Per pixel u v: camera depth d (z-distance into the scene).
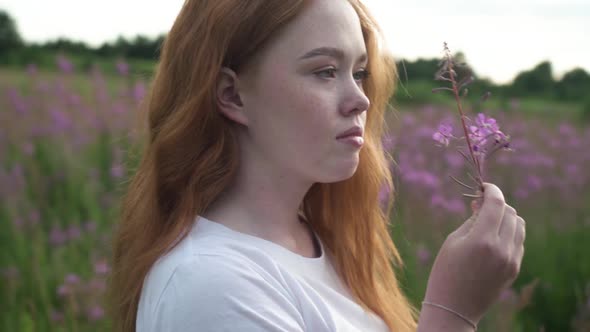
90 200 5.00
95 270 3.57
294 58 1.20
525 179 4.88
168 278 1.11
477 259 1.16
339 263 1.52
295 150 1.22
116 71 7.64
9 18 12.29
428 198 3.97
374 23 1.54
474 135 1.25
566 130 6.30
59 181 5.52
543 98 8.97
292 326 1.08
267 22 1.20
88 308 3.32
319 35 1.20
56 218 4.73
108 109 6.25
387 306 1.55
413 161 4.71
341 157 1.22
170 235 1.22
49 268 3.99
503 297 2.91
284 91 1.20
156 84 1.38
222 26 1.24
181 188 1.30
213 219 1.27
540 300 3.70
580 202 4.98
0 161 5.70
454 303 1.17
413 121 5.83
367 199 1.58
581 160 5.63
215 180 1.28
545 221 4.73
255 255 1.16
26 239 4.52
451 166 4.57
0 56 11.56
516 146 5.19
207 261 1.10
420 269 3.55
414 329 1.66
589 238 4.55
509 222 1.21
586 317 3.29
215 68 1.25
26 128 6.12
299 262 1.28
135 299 1.27
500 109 6.26
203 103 1.27
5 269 3.86
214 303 1.05
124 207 1.46
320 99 1.20
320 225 1.55
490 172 4.88
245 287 1.07
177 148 1.30
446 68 1.26
